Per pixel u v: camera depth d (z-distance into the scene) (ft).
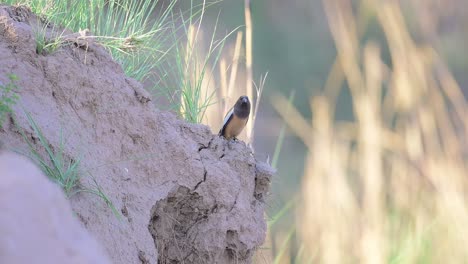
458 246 50.96
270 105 103.24
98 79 26.30
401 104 58.23
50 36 26.09
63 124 24.76
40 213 13.21
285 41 111.24
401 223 53.57
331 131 57.36
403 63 59.00
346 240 50.44
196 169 27.81
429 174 55.26
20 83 24.40
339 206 51.37
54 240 13.08
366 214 51.39
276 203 37.60
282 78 109.29
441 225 52.13
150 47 33.73
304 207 53.31
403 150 56.54
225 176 28.50
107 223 23.99
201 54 37.11
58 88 25.22
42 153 23.30
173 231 27.84
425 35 83.66
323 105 57.36
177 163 27.55
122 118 26.55
